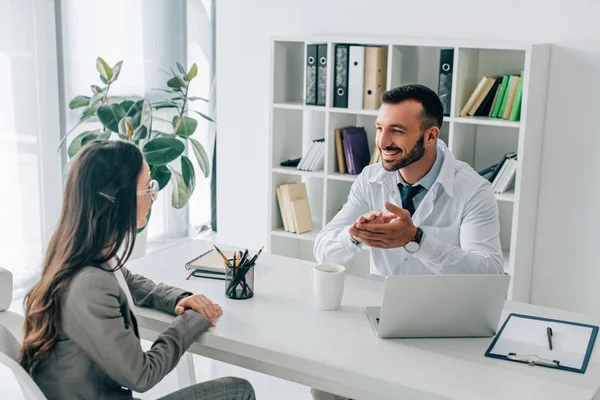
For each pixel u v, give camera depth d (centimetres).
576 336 206
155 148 392
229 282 228
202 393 201
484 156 402
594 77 366
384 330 201
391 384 177
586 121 371
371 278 252
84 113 395
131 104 410
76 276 175
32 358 178
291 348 195
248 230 486
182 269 254
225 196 490
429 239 231
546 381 180
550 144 381
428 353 194
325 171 412
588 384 179
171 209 535
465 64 374
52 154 440
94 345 174
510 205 395
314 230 436
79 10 449
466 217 258
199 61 540
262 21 454
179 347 194
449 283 196
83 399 179
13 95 416
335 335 204
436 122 250
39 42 424
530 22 377
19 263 432
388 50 387
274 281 246
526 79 349
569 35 368
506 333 209
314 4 434
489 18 386
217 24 470
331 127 409
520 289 383
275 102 424
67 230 179
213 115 556
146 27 493
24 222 431
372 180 274
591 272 382
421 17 404
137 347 180
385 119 248
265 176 472
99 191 177
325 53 404
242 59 465
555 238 388
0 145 414
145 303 221
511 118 363
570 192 380
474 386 176
